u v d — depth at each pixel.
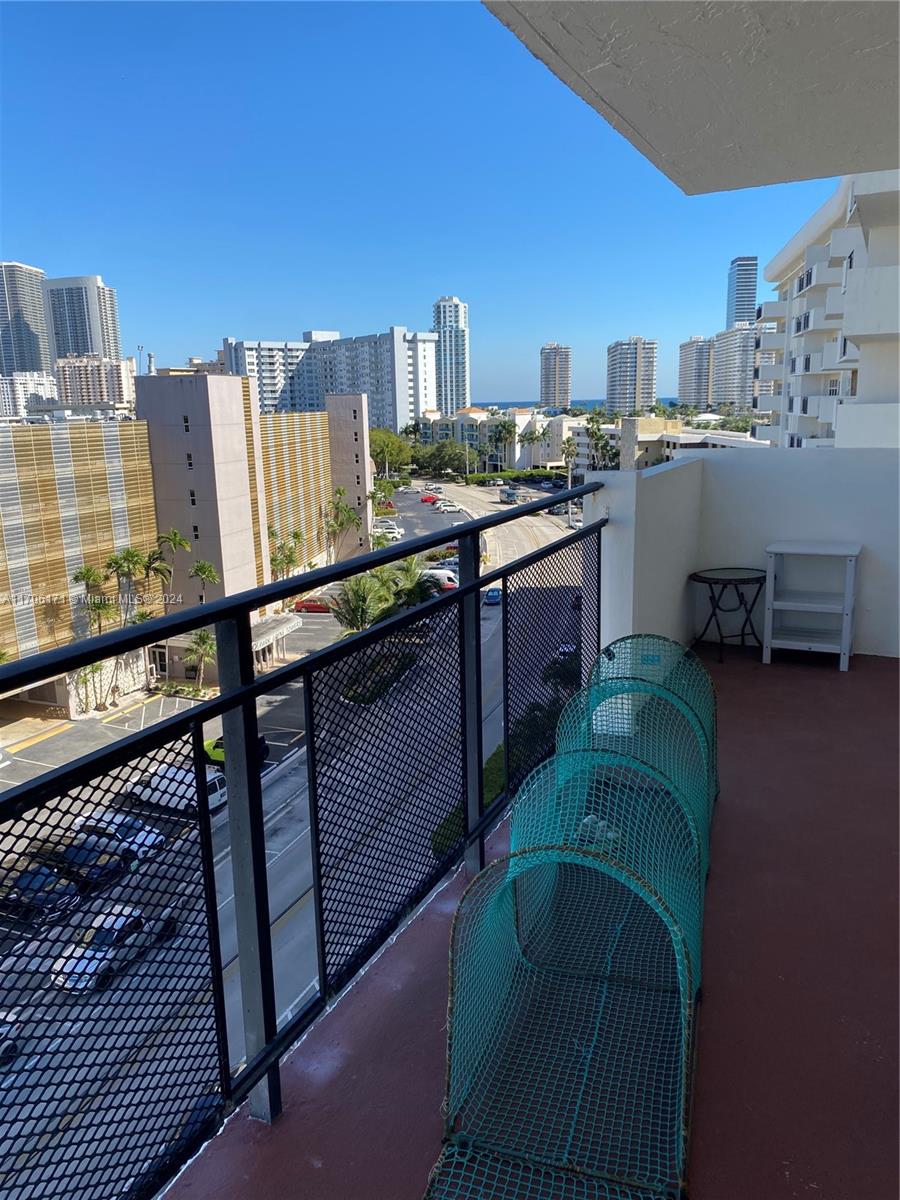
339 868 1.50
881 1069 1.54
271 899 6.12
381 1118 1.44
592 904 2.05
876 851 2.37
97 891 0.98
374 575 15.65
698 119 1.95
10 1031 0.91
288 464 47.81
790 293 41.81
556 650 2.66
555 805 1.61
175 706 30.83
